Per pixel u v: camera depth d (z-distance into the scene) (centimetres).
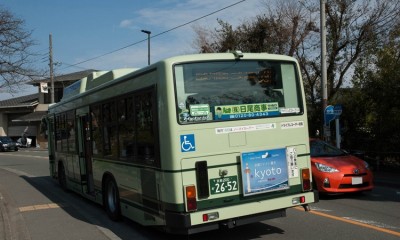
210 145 613
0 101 5984
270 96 676
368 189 1000
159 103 616
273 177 655
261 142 654
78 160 1110
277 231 732
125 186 776
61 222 893
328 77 2184
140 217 714
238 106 643
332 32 2162
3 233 785
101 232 792
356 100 1836
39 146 5153
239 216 619
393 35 1775
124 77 746
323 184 977
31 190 1402
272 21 2622
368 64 1775
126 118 747
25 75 1378
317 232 715
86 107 996
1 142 4406
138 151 701
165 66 606
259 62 676
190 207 586
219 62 641
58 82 5081
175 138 592
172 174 590
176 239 718
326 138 1631
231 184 622
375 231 709
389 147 1628
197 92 618
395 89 1528
